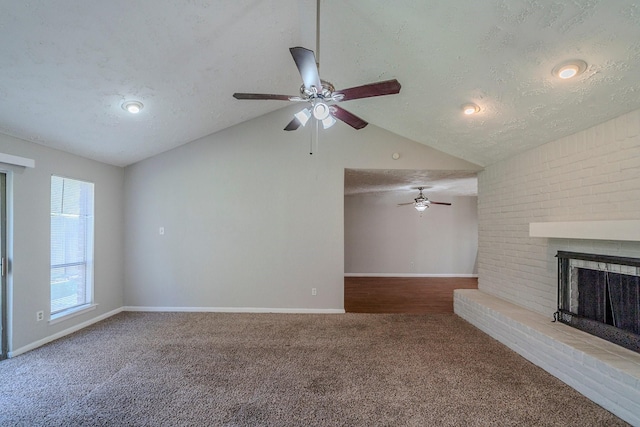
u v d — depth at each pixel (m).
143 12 2.18
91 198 3.94
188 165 4.47
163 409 2.12
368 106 3.76
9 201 2.95
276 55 3.14
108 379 2.52
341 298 4.43
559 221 2.98
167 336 3.47
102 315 4.07
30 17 1.96
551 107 2.58
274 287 4.44
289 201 4.45
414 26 2.24
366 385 2.44
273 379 2.53
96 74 2.60
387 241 8.16
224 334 3.54
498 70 2.37
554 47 1.98
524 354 2.92
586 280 2.74
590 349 2.33
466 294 4.22
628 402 1.94
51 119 2.94
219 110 3.89
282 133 4.48
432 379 2.53
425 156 4.46
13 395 2.29
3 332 2.91
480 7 1.88
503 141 3.44
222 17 2.45
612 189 2.46
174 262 4.45
